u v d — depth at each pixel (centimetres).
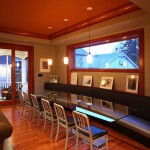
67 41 575
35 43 625
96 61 536
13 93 614
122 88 435
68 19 430
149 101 320
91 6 345
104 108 299
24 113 510
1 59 588
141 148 282
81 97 409
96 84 515
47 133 357
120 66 460
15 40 572
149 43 363
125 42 449
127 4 331
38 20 439
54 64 692
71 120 301
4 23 467
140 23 361
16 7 352
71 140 322
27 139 327
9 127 160
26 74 638
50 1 322
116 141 316
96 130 254
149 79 364
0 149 161
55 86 623
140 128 286
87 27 448
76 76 590
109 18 383
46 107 352
